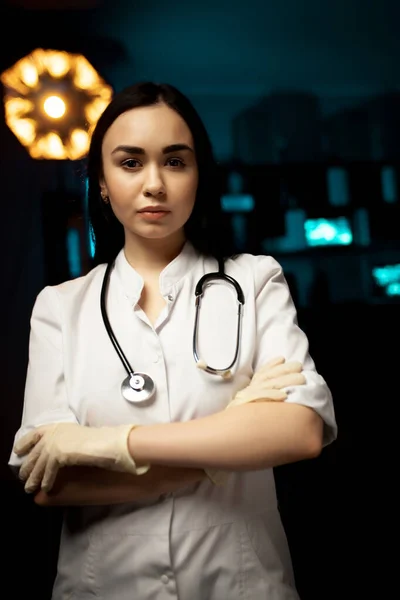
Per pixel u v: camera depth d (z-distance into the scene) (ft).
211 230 4.27
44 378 3.88
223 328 3.86
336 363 12.11
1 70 12.26
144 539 3.61
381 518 9.66
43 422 3.72
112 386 3.73
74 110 9.29
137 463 3.31
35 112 9.25
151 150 3.67
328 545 9.20
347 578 8.63
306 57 13.25
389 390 11.85
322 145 13.34
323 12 12.94
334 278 12.63
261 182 12.58
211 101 13.24
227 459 3.25
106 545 3.70
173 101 3.78
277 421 3.31
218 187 4.24
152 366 3.75
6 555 9.26
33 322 4.08
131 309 3.93
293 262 12.64
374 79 13.32
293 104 13.30
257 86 13.26
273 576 3.81
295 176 12.64
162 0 12.47
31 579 8.86
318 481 10.40
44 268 12.73
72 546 3.87
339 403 11.75
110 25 12.57
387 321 12.34
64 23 12.43
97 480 3.46
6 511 10.31
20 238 12.78
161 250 4.09
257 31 12.94
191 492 3.66
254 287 4.00
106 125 3.84
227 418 3.31
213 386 3.69
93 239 4.44
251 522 3.81
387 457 10.80
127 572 3.64
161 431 3.31
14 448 3.73
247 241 12.31
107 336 3.88
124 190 3.71
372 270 12.60
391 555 8.98
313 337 12.30
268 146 13.28
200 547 3.62
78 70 9.25
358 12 12.93
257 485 3.93
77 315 4.01
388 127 13.32
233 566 3.68
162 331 3.85
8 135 12.71
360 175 12.66
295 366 3.61
